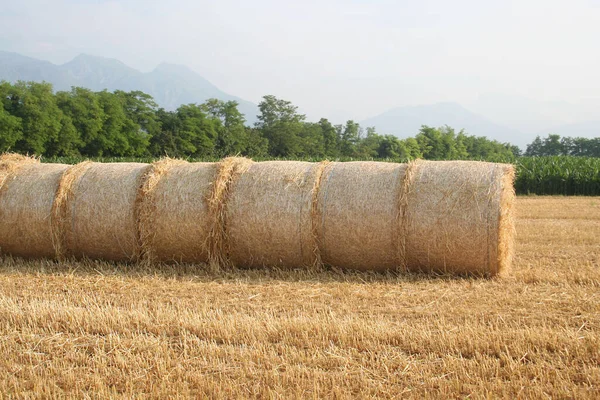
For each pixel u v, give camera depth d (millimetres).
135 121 78438
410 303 7047
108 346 5609
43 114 61906
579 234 12875
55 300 7234
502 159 35156
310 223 8891
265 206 9031
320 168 9227
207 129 81750
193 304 7082
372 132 112062
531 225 14453
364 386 4688
